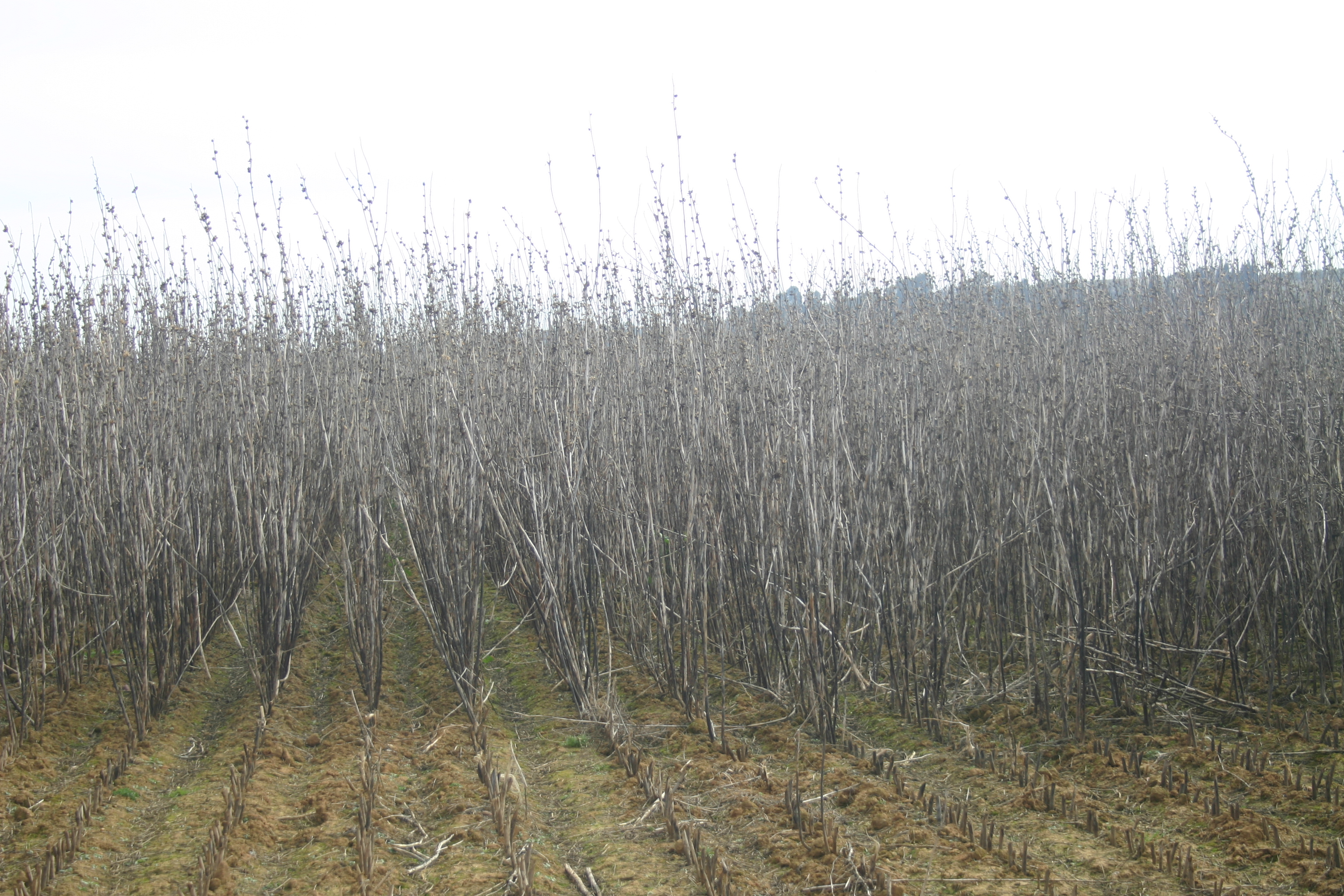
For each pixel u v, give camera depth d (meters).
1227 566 5.68
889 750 4.84
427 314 6.26
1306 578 5.45
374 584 5.48
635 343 6.79
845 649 5.21
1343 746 4.46
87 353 6.02
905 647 5.20
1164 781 4.10
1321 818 3.69
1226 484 5.49
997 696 5.39
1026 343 6.71
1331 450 5.64
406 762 4.71
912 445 5.55
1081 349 6.41
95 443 5.66
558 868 3.62
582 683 5.30
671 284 6.11
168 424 5.85
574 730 5.16
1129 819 3.85
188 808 4.12
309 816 4.04
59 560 5.72
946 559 5.65
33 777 4.50
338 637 6.98
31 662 5.01
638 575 5.88
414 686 5.97
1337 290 7.10
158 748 4.89
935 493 5.68
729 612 5.80
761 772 4.40
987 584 5.93
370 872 3.50
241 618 6.85
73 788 4.35
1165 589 5.71
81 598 5.95
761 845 3.71
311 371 6.81
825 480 5.29
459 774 4.48
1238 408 5.86
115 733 5.05
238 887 3.46
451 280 6.75
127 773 4.51
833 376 5.72
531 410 6.23
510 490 6.17
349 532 6.23
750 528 5.57
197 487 5.88
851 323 6.60
